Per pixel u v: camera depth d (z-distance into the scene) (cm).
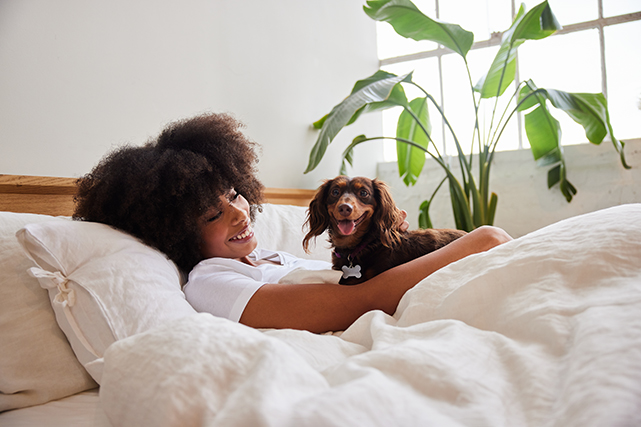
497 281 86
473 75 417
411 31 310
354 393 51
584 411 49
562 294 77
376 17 305
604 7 364
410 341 69
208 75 251
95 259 108
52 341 104
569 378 57
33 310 105
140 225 129
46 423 88
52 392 99
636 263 79
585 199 353
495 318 81
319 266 168
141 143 209
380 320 89
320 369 73
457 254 120
